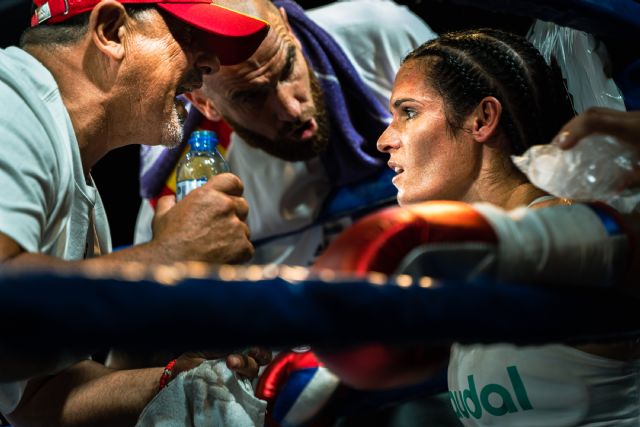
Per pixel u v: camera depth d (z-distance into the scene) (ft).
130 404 5.53
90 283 2.33
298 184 8.71
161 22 5.61
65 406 5.70
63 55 5.52
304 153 8.06
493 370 4.53
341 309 2.55
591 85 5.42
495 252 2.91
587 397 4.28
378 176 8.53
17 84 5.02
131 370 5.75
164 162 8.82
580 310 2.98
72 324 2.27
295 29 8.39
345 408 7.89
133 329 2.35
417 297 2.65
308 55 8.36
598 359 4.25
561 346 4.29
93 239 5.96
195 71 5.98
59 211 5.11
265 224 9.00
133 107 5.64
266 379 7.43
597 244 3.06
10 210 4.59
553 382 4.33
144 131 5.81
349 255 2.84
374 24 8.57
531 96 5.00
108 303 2.33
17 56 5.40
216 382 5.15
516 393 4.45
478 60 5.04
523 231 2.98
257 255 9.27
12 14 10.23
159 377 5.56
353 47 8.55
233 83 7.33
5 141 4.73
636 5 5.16
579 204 3.27
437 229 2.90
